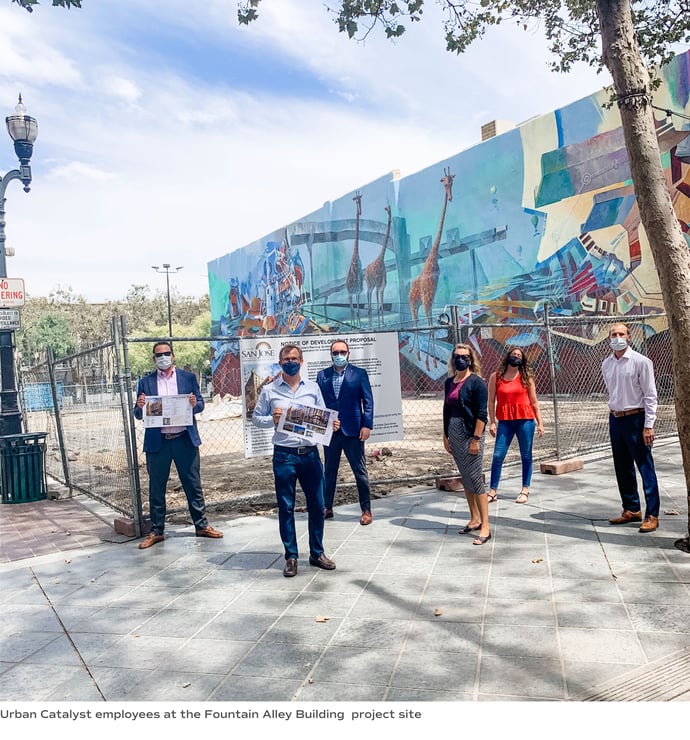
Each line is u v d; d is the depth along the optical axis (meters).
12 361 10.75
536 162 21.28
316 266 34.50
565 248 20.33
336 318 32.88
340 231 32.19
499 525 6.28
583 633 3.87
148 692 3.47
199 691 3.46
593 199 19.36
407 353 27.69
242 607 4.62
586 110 19.45
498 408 7.27
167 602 4.80
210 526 6.68
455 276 25.00
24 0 6.14
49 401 13.30
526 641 3.81
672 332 5.22
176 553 6.04
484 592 4.61
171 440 6.38
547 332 9.02
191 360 53.53
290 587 4.96
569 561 5.14
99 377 9.41
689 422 5.16
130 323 85.50
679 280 5.16
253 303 42.28
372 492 8.42
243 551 5.99
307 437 5.23
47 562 6.04
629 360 5.77
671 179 16.64
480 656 3.65
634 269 18.16
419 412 20.64
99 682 3.62
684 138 16.28
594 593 4.48
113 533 7.07
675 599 4.29
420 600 4.54
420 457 11.56
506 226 22.61
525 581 4.78
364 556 5.62
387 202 28.59
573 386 19.97
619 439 5.93
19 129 10.80
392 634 4.01
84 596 5.04
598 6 5.34
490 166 23.14
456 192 24.77
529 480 7.20
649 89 5.26
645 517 5.78
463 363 5.84
